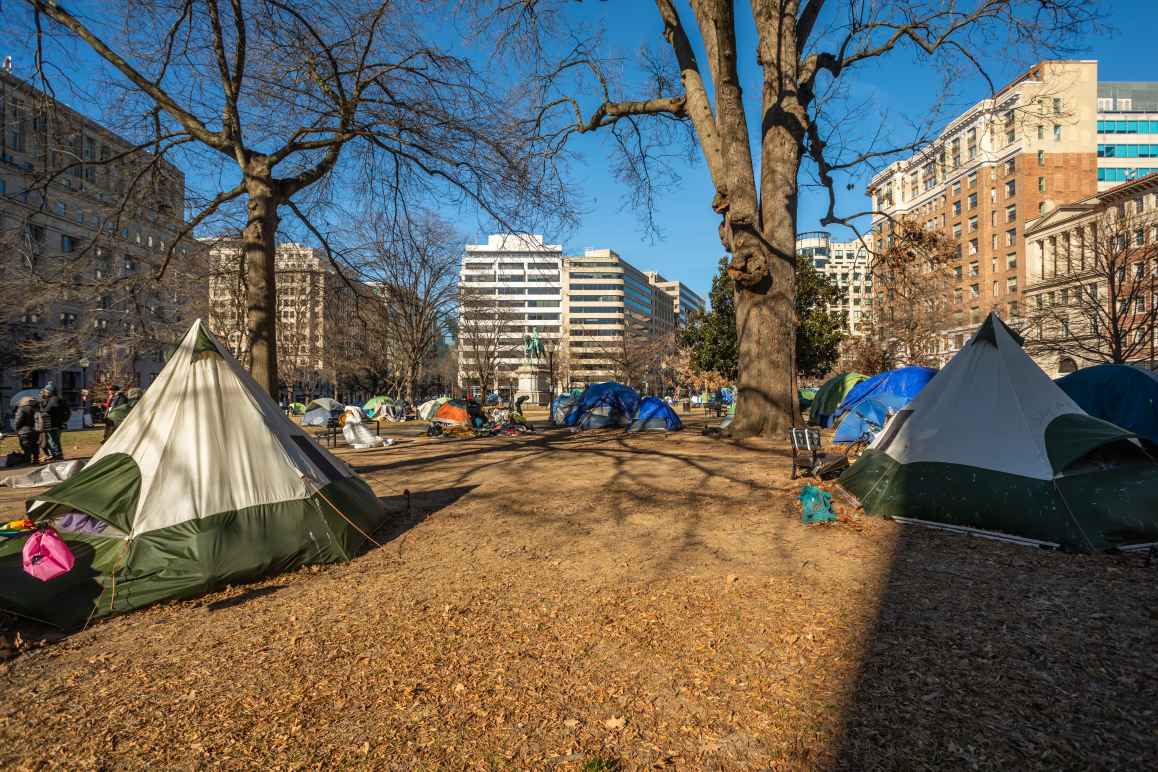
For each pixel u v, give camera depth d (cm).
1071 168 4928
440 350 7175
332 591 455
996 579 437
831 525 603
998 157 5231
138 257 1345
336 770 237
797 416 1365
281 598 443
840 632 352
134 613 420
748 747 245
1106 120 5500
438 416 2158
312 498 537
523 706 282
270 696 298
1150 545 492
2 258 1062
